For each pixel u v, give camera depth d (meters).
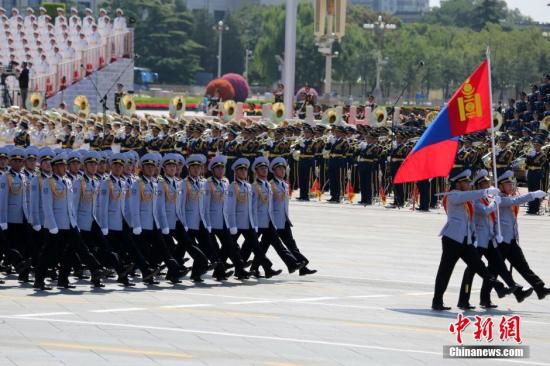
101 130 108.19
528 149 98.44
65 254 51.88
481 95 51.09
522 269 50.41
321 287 55.28
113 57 166.88
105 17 168.62
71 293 50.75
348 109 145.38
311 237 75.69
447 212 49.59
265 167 57.16
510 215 50.53
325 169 103.19
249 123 106.69
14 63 147.62
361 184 99.44
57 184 51.19
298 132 105.44
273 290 53.75
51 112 120.00
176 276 54.12
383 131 102.62
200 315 46.06
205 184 55.88
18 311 45.56
